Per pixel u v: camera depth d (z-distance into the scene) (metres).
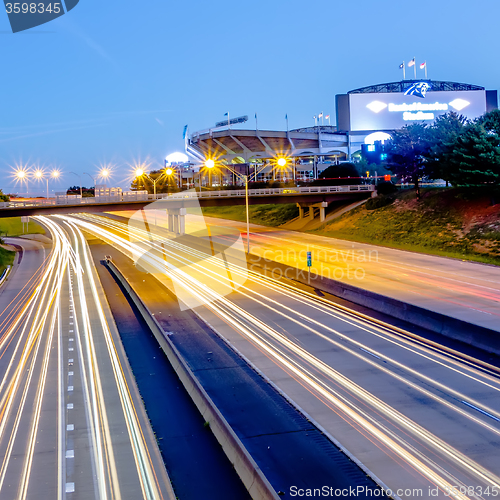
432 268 43.38
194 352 21.75
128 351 22.44
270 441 13.34
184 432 14.45
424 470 11.78
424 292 32.81
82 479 11.91
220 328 25.56
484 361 19.75
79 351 22.53
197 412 15.82
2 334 26.31
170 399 16.92
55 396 17.27
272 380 18.03
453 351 21.11
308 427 14.16
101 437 14.12
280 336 23.91
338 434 13.67
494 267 43.31
